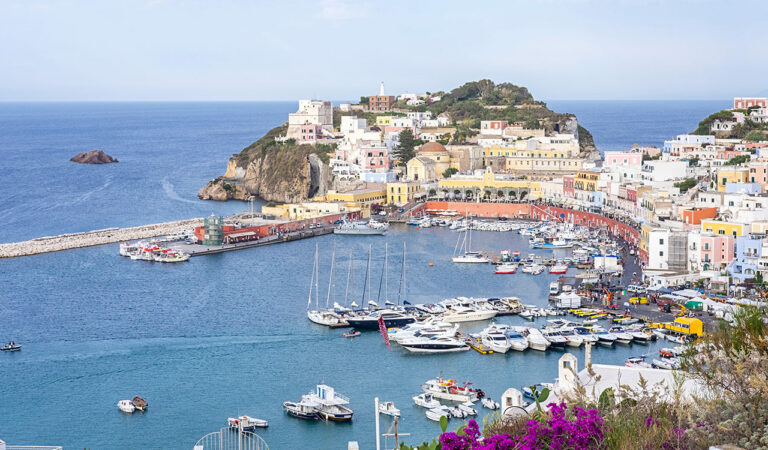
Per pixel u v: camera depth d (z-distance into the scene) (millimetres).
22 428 136500
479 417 137000
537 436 56812
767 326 63562
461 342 174500
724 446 54438
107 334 187750
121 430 135875
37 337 185875
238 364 166500
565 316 198625
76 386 155250
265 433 133500
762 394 56438
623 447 55844
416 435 131125
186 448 128750
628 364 152625
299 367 164375
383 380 156125
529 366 163125
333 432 133375
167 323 196125
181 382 156750
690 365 69062
